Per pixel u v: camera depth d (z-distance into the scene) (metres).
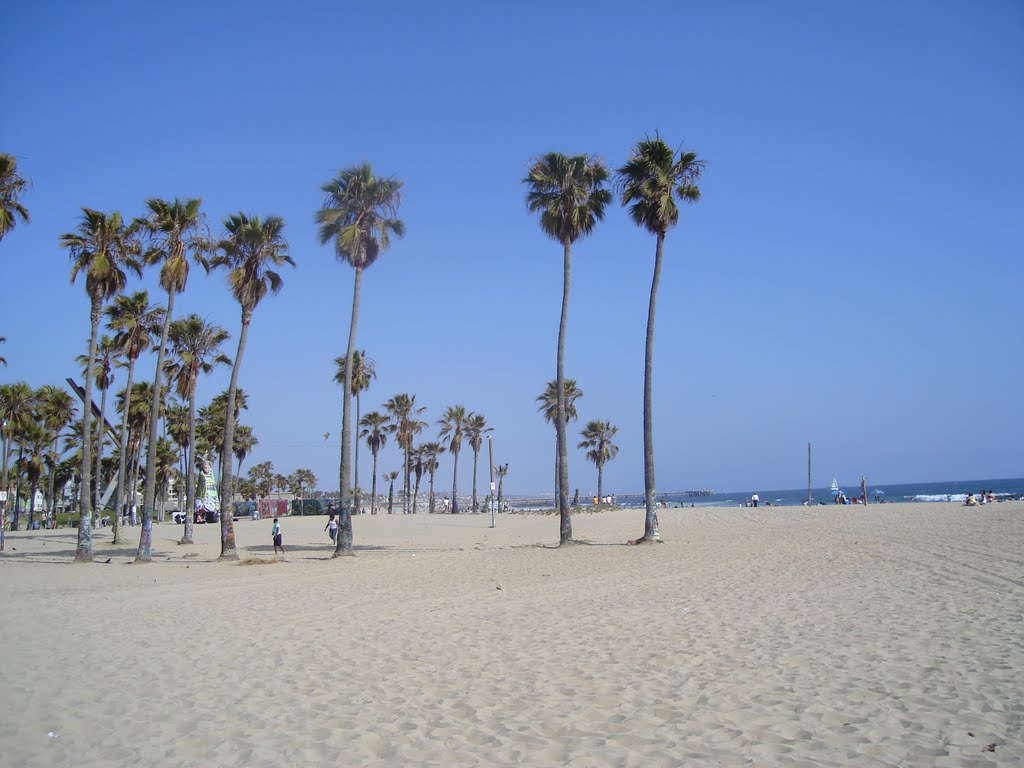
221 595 16.55
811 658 8.74
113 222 25.91
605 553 24.44
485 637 10.84
